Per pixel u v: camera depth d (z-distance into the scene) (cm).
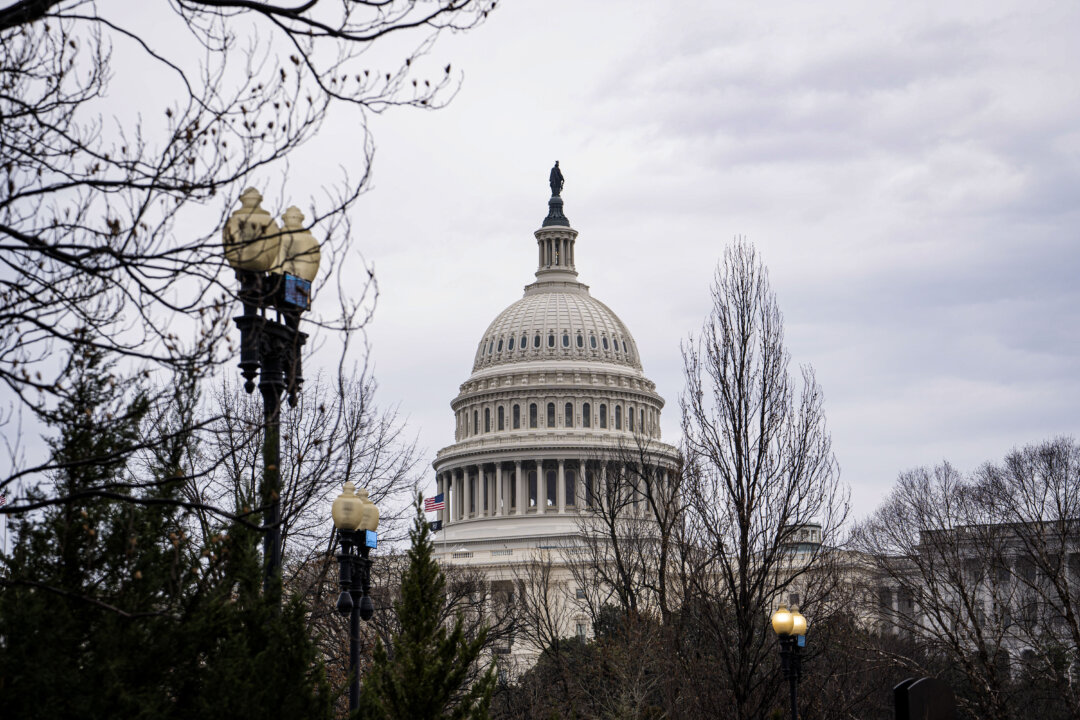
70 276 1803
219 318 1822
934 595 7694
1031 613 8588
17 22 1694
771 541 4553
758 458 4531
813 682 5341
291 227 2198
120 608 2152
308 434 4297
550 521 18150
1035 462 9106
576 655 7656
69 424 2052
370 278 1962
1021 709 7900
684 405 4703
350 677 2858
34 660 2056
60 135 1828
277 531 2334
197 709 2178
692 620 5359
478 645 2959
